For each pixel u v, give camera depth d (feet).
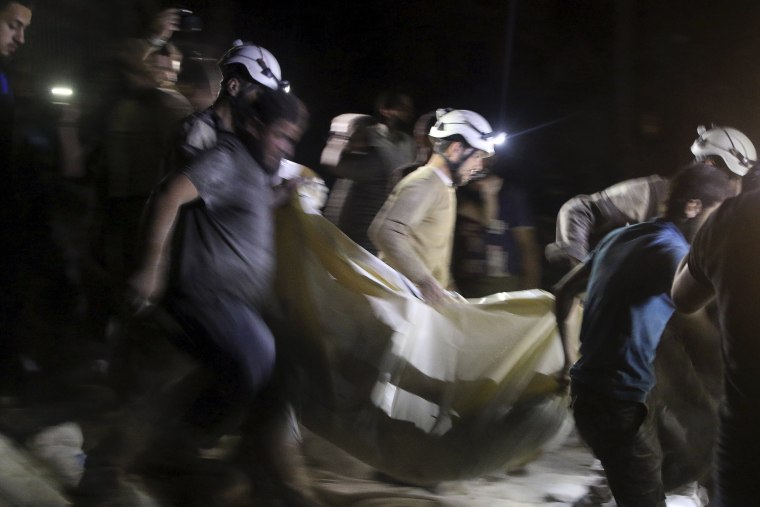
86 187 20.06
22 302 18.88
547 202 41.91
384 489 15.75
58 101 19.97
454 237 21.86
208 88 17.42
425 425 14.32
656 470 12.49
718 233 9.95
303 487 13.71
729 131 15.46
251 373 12.73
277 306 14.05
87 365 18.53
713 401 13.75
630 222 17.83
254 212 13.00
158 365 14.20
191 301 12.71
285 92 13.56
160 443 13.02
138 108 17.49
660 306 12.17
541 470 17.29
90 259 18.71
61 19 33.83
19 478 13.51
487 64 51.29
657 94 47.62
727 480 9.59
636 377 12.21
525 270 22.68
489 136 15.98
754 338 9.48
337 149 21.26
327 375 14.06
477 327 14.61
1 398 17.54
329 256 14.19
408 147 21.65
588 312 12.64
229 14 44.39
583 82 48.93
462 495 15.84
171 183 12.52
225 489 13.07
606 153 45.32
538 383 14.67
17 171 18.67
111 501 13.14
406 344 14.11
